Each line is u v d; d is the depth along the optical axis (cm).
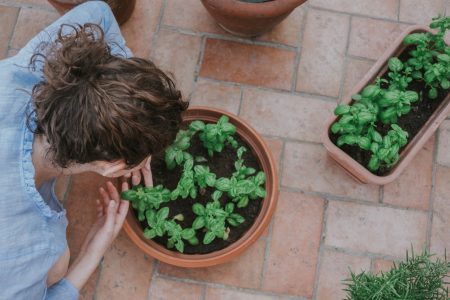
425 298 149
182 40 209
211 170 171
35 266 107
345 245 190
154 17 211
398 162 176
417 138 180
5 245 100
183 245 163
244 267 187
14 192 101
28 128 103
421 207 194
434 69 168
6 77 107
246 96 203
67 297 140
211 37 209
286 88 205
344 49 210
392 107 164
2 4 211
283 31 211
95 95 87
